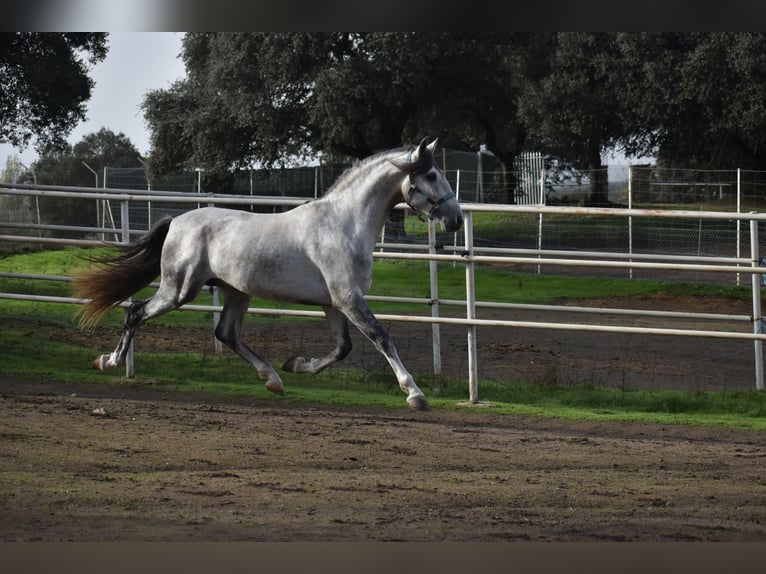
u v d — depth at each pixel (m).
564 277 24.19
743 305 20.83
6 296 11.74
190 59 40.38
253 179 37.22
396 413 9.98
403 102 35.66
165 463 7.21
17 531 5.34
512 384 11.73
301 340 14.37
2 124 29.00
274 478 6.91
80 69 29.55
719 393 11.41
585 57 38.25
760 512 6.39
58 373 11.20
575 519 6.07
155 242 10.38
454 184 36.44
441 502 6.39
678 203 37.97
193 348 14.28
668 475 7.50
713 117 35.22
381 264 26.92
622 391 11.44
